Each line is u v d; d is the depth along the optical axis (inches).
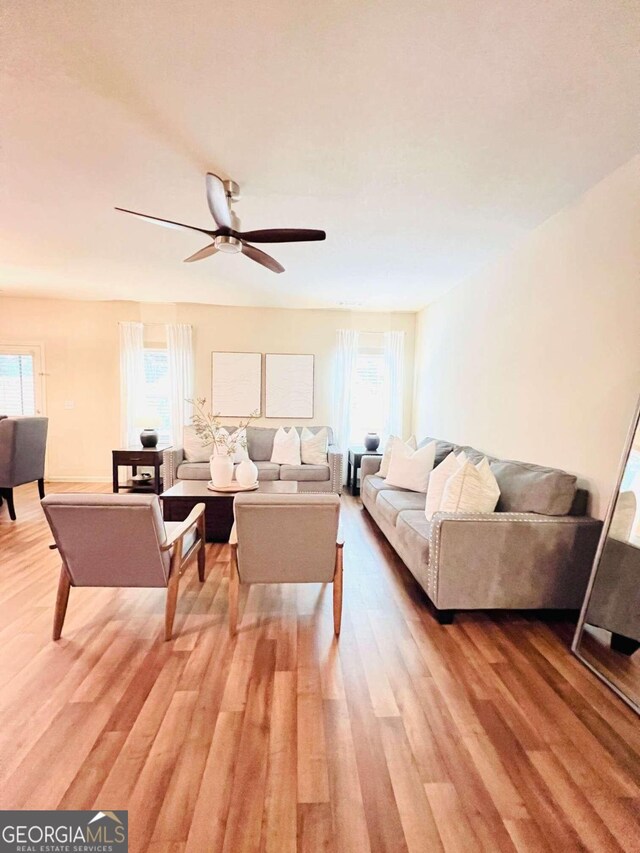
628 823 46.6
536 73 60.3
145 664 73.1
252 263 149.4
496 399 134.7
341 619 87.8
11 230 121.6
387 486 152.0
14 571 112.0
